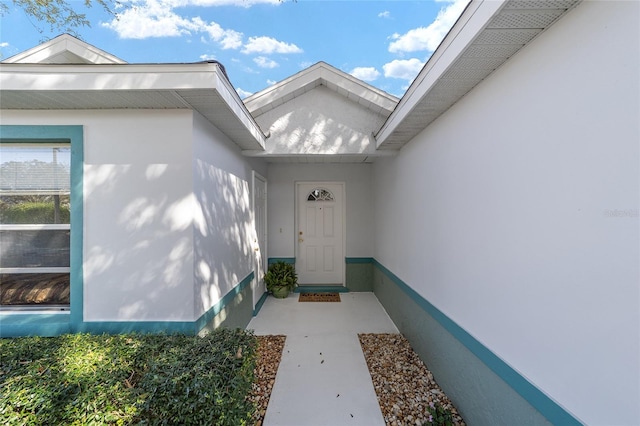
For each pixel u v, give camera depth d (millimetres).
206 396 1487
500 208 1715
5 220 2457
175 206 2361
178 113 2365
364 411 2291
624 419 1016
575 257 1208
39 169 2436
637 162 973
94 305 2340
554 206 1314
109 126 2352
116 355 1904
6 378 1658
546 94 1360
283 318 4305
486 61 1667
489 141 1822
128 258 2352
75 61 2648
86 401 1466
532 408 1453
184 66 2000
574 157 1213
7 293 2438
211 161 2746
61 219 2439
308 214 5902
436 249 2637
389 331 3832
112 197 2352
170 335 2234
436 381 2637
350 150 3732
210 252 2699
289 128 3725
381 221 4957
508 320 1642
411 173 3332
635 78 979
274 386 2615
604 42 1083
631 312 993
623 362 1021
